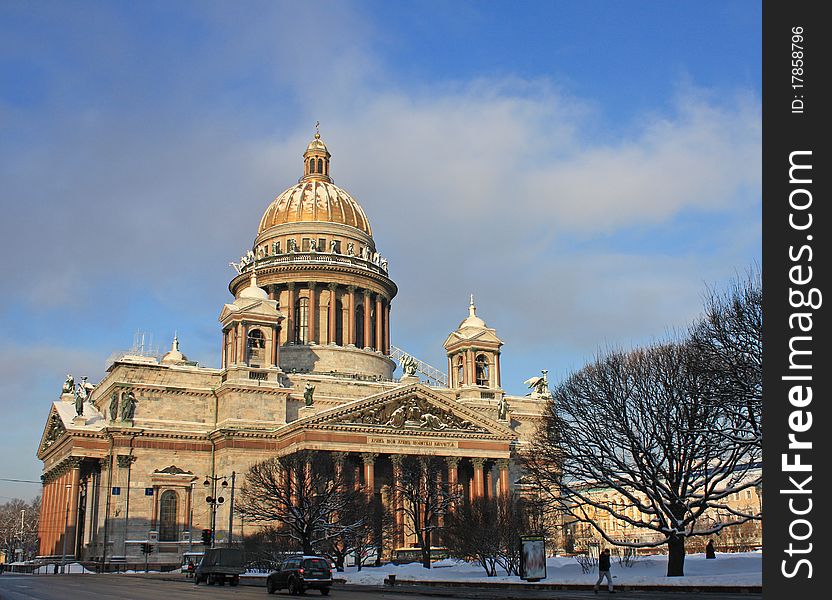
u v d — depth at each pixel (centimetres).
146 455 13488
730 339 6906
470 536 10131
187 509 13525
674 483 7588
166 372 14012
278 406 14062
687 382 7656
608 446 8144
